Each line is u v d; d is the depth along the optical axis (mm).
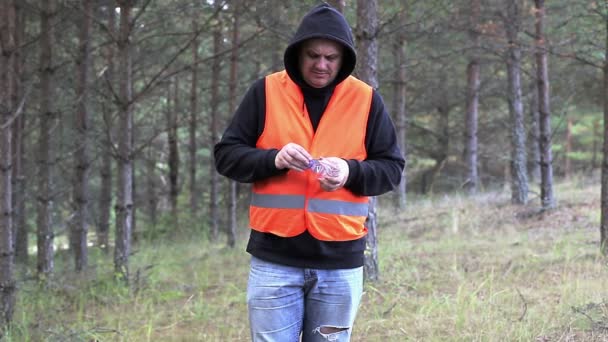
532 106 13289
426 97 15844
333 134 2289
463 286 5477
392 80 11555
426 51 11188
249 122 2334
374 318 4797
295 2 6371
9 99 4715
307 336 2438
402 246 8227
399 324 4578
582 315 4258
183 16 7348
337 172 2148
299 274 2320
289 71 2279
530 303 4816
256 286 2350
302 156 2131
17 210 8609
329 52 2221
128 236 6773
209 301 5871
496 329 4086
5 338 4391
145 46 8828
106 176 11727
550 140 10016
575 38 7902
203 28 6340
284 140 2275
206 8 6953
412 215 11781
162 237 13891
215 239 11977
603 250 6406
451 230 9539
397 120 11789
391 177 2336
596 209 9719
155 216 16953
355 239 2354
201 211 16844
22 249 10414
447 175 19344
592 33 8078
